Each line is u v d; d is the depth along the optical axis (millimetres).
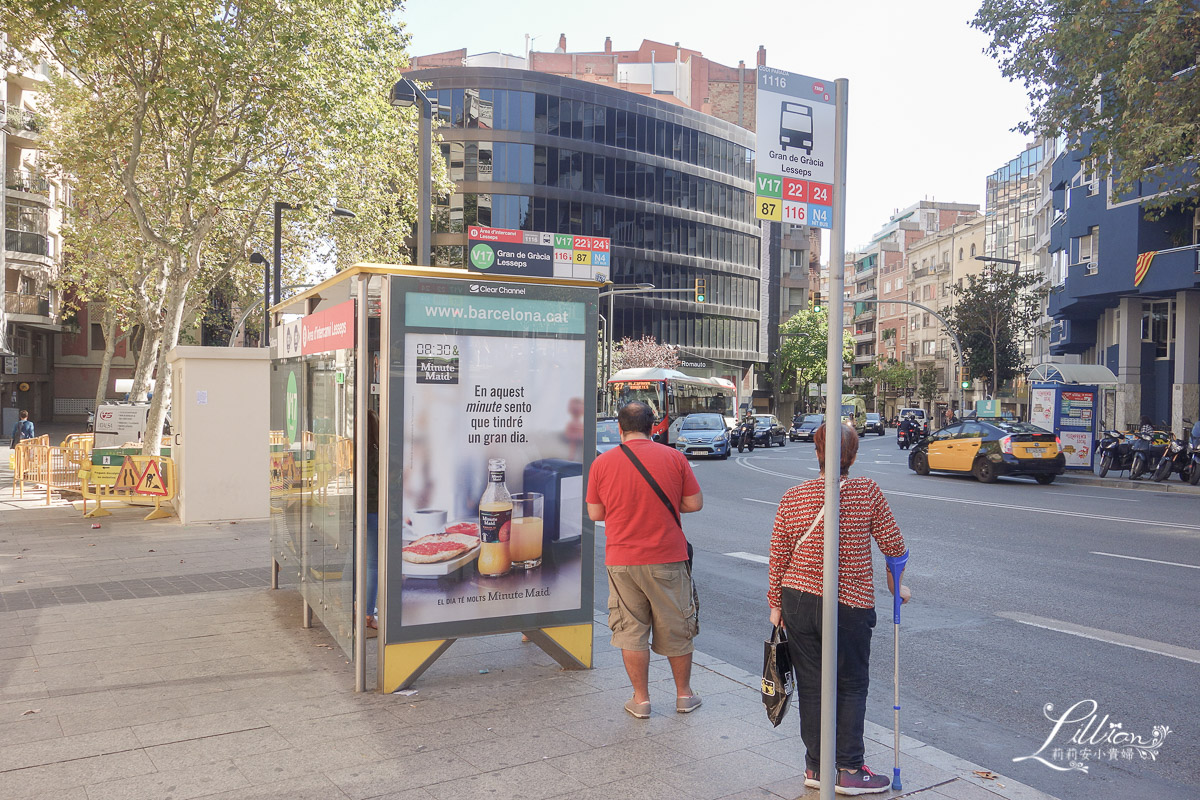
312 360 6379
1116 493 18938
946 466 22859
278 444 7699
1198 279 24984
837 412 3209
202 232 17156
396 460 5094
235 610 7234
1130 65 16375
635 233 63500
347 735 4449
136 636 6398
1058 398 24000
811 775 3816
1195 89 16469
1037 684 5738
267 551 10211
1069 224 30562
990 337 47062
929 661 6250
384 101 19094
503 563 5395
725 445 31906
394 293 5066
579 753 4238
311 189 18875
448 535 5238
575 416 5598
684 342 66812
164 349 16594
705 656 6086
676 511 4793
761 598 8344
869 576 3799
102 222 22719
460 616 5285
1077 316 35469
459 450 5266
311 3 16016
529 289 5445
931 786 3934
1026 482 22328
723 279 70375
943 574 9367
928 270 84750
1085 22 17109
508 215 58000
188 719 4672
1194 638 6812
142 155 19062
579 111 60375
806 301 78188
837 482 3244
